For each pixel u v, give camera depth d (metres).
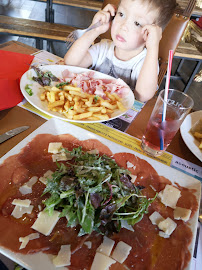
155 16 1.09
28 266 0.47
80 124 0.87
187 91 3.14
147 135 0.79
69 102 0.89
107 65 1.39
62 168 0.61
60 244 0.52
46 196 0.60
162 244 0.56
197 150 0.81
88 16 4.65
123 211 0.58
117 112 0.92
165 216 0.62
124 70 1.35
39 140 0.73
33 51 1.32
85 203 0.52
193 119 0.94
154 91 1.18
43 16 4.08
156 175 0.71
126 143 0.84
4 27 2.48
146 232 0.58
